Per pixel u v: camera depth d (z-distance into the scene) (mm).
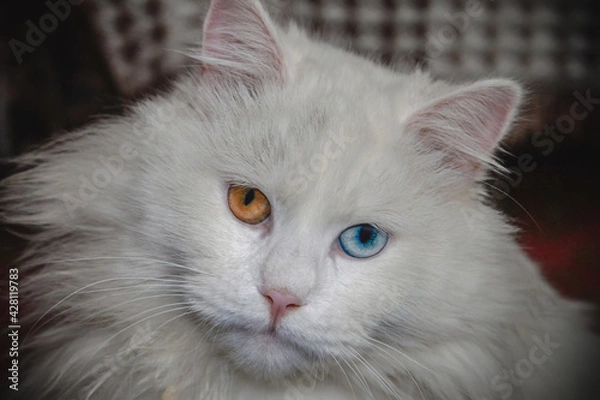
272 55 420
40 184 458
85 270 433
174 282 414
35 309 470
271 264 392
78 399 444
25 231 520
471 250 423
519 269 447
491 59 690
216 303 398
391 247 411
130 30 652
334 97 415
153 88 585
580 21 697
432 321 417
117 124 451
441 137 424
